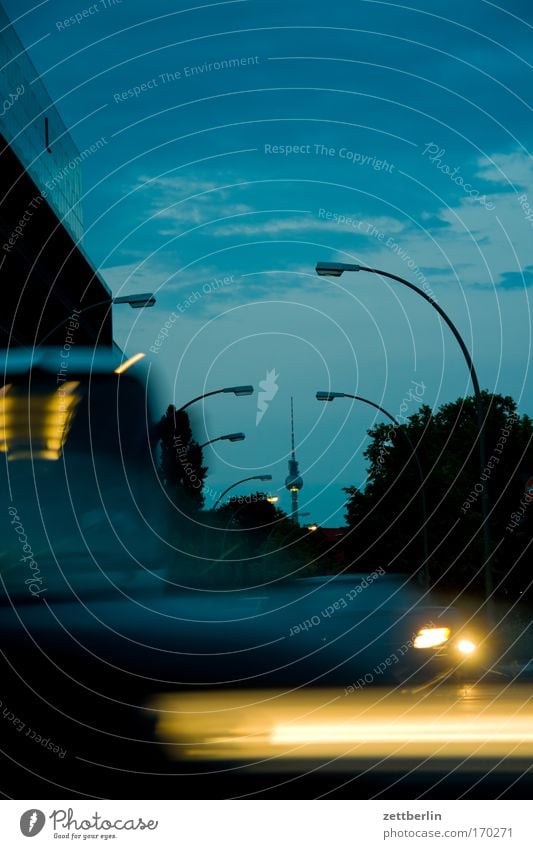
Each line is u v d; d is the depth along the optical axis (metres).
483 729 8.84
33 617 8.33
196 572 9.62
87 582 9.05
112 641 8.16
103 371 10.12
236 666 8.11
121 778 8.03
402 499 45.09
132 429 9.92
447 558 42.50
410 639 8.81
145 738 8.04
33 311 46.44
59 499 9.46
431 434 46.03
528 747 8.78
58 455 9.67
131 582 9.27
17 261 44.16
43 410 9.83
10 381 9.84
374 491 45.97
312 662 8.22
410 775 8.16
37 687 8.28
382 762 8.35
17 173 42.72
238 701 8.05
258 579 9.46
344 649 8.46
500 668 15.49
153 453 9.97
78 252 48.69
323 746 8.15
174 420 10.30
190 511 10.25
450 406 47.97
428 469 45.19
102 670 8.15
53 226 45.81
